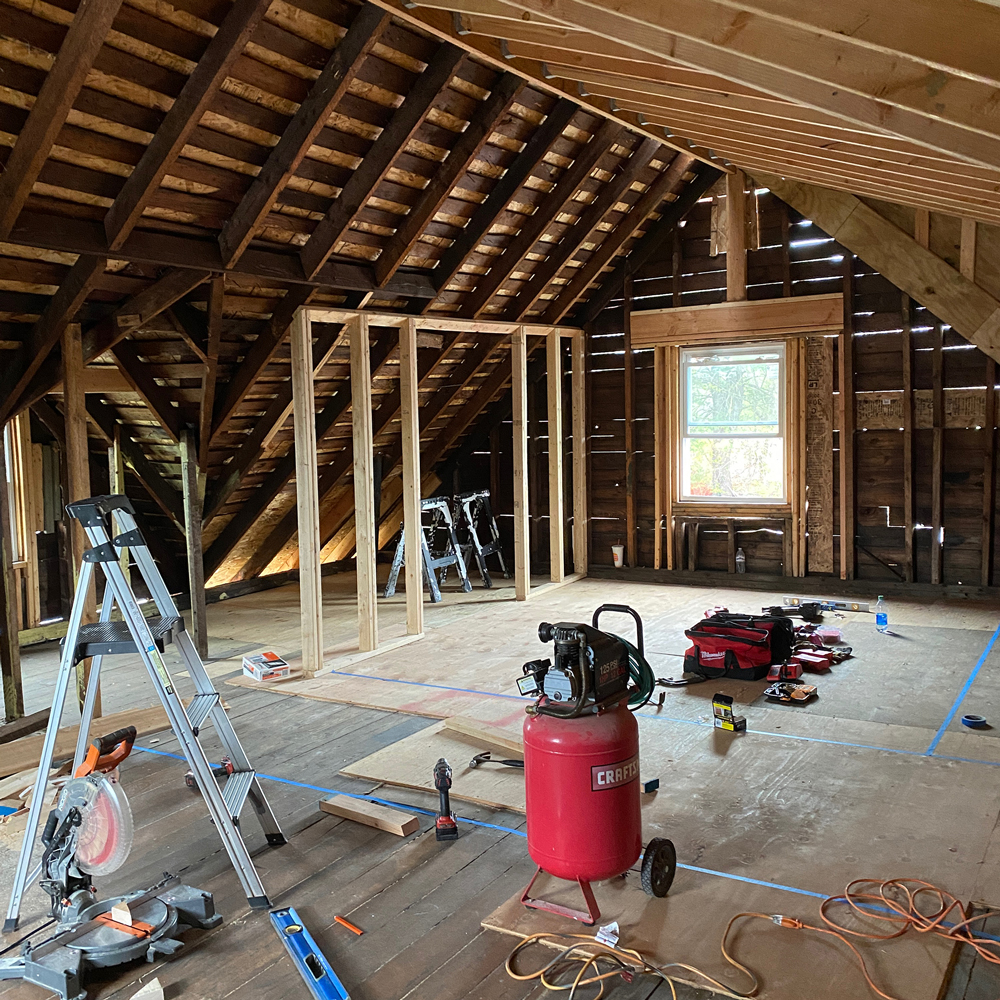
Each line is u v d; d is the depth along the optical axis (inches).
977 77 57.2
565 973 94.7
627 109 197.3
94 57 119.3
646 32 87.9
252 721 180.1
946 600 269.9
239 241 168.9
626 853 102.3
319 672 211.5
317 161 172.2
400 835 127.6
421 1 128.8
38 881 119.3
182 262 165.9
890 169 144.9
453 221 217.3
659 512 313.6
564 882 113.1
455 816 134.0
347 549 349.4
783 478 296.4
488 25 141.8
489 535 347.3
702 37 76.7
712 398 304.5
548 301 294.4
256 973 96.7
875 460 280.4
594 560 333.7
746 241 286.7
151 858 123.4
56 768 155.1
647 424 316.5
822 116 109.8
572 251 257.6
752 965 93.9
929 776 141.8
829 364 282.8
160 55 133.0
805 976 91.7
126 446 240.4
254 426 238.1
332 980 93.2
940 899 105.8
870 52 71.7
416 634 243.6
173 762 159.2
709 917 103.4
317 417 253.0
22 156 130.9
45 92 124.2
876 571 284.4
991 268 247.8
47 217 146.4
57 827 103.3
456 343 263.7
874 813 129.2
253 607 293.7
